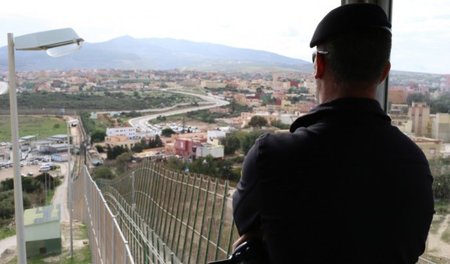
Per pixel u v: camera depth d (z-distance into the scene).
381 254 0.92
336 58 0.96
